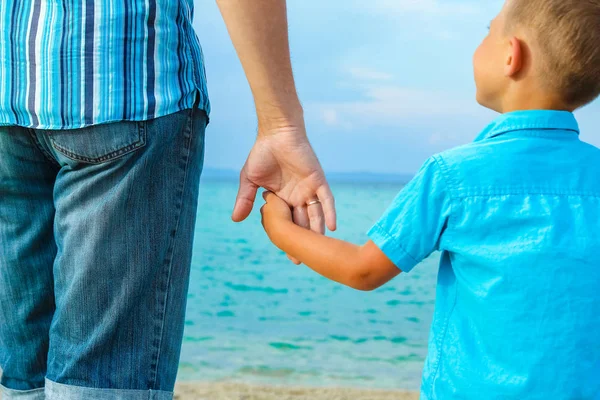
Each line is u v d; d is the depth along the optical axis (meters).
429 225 1.42
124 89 1.25
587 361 1.31
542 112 1.45
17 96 1.28
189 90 1.35
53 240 1.46
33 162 1.37
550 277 1.33
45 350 1.47
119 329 1.31
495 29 1.55
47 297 1.46
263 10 1.44
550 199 1.37
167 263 1.34
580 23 1.39
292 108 1.59
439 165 1.43
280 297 16.64
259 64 1.51
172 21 1.33
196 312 15.07
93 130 1.24
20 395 1.46
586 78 1.42
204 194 42.78
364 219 38.16
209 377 9.05
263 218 1.70
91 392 1.29
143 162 1.27
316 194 1.65
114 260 1.28
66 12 1.25
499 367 1.34
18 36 1.27
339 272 1.53
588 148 1.45
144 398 1.33
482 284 1.38
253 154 1.65
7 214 1.41
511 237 1.36
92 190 1.28
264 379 9.03
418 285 16.97
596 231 1.35
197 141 1.39
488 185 1.39
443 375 1.42
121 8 1.25
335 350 11.44
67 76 1.25
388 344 12.12
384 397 7.81
